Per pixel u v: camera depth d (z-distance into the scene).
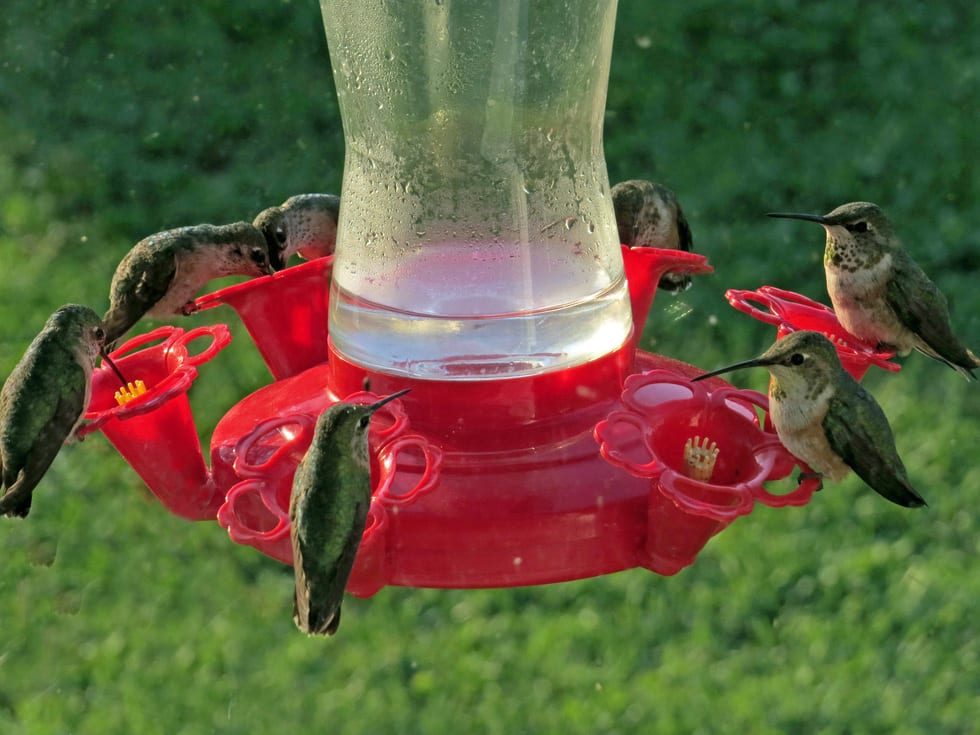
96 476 11.02
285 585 10.20
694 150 15.11
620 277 4.93
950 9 16.91
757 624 9.75
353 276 4.85
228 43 17.25
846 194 14.31
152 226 14.41
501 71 4.70
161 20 17.59
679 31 16.75
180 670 9.57
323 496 4.43
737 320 12.41
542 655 9.61
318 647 9.72
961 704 9.00
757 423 4.66
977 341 12.47
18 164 15.37
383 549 4.36
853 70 16.06
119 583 10.20
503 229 4.74
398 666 9.57
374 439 4.59
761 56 16.34
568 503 4.35
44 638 9.81
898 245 6.60
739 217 14.06
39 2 18.08
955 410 11.46
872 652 9.45
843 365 5.49
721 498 4.29
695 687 9.30
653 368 5.31
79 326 5.90
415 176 4.76
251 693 9.40
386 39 4.73
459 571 4.41
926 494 10.69
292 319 5.60
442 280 4.73
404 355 4.68
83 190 14.92
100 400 5.63
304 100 16.22
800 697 9.16
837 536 10.38
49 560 10.38
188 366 4.98
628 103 15.82
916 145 14.88
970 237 13.61
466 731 9.07
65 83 16.77
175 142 15.66
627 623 9.83
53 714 9.28
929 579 9.95
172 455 4.95
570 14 4.73
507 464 4.46
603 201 4.95
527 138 4.75
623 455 4.32
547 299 4.72
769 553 10.27
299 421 4.73
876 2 17.05
